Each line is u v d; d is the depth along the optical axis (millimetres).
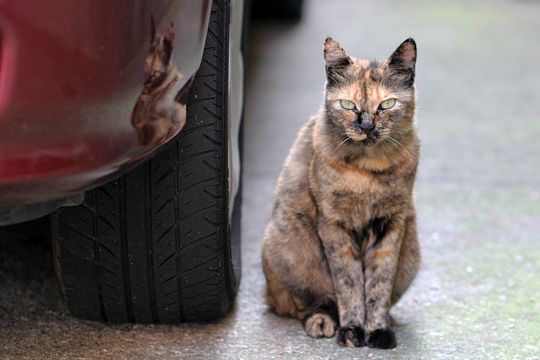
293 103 8016
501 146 7285
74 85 2541
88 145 2617
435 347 3879
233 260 4293
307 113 7750
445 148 7164
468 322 4188
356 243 3990
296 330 4039
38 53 2473
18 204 2666
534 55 10383
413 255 4184
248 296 4410
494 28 11742
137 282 3672
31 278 4469
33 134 2520
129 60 2639
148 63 2711
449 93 8734
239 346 3807
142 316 3867
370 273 3984
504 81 9266
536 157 7070
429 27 11594
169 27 2768
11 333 3836
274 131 7262
